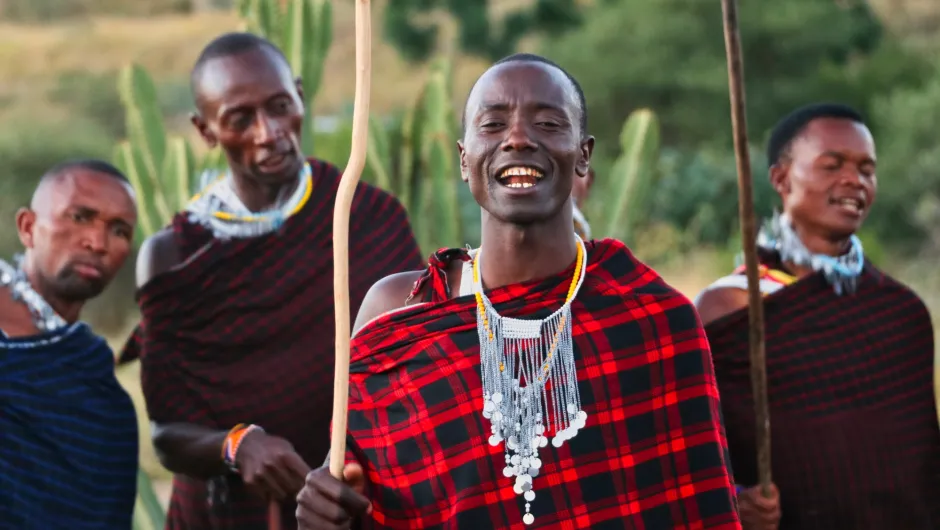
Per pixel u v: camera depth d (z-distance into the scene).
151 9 47.62
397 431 3.64
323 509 3.49
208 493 5.58
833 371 5.18
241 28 7.70
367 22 3.39
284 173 5.40
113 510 4.98
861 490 5.12
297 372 5.48
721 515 3.56
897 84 25.80
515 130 3.51
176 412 5.53
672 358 3.60
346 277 3.47
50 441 4.82
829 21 25.86
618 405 3.57
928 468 5.26
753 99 25.30
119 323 17.45
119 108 33.38
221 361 5.51
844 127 5.27
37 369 4.84
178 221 5.64
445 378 3.61
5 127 25.95
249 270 5.51
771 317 5.23
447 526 3.57
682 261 20.11
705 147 24.69
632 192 8.50
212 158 7.66
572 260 3.68
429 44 28.30
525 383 3.59
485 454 3.56
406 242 5.64
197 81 5.41
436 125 7.86
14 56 39.88
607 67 26.23
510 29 27.48
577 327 3.60
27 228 4.99
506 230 3.61
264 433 5.23
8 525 4.70
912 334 5.30
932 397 5.31
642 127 8.52
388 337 3.70
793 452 5.14
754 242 4.27
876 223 20.80
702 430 3.59
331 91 35.50
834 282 5.25
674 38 26.06
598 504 3.54
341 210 3.46
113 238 4.97
